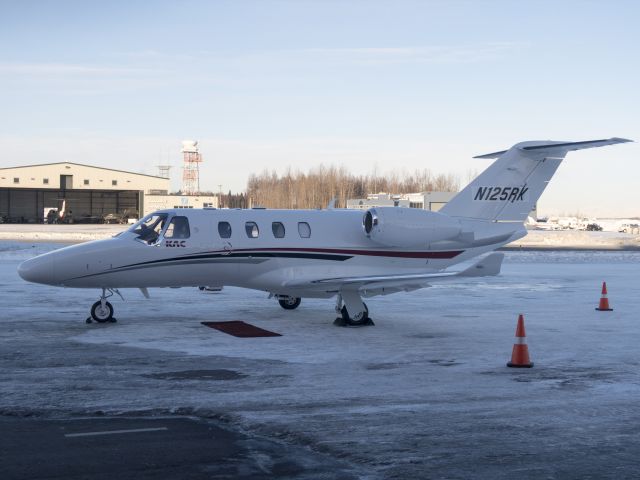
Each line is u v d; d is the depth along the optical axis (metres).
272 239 17.33
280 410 9.02
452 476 6.68
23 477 6.51
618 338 15.20
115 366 11.77
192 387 10.26
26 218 107.50
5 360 12.22
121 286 16.72
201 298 22.55
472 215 18.64
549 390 10.28
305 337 15.11
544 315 19.08
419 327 16.73
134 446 7.46
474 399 9.71
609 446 7.64
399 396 9.85
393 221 17.59
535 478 6.64
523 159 18.75
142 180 100.25
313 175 124.31
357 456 7.23
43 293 23.28
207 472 6.71
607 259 44.25
